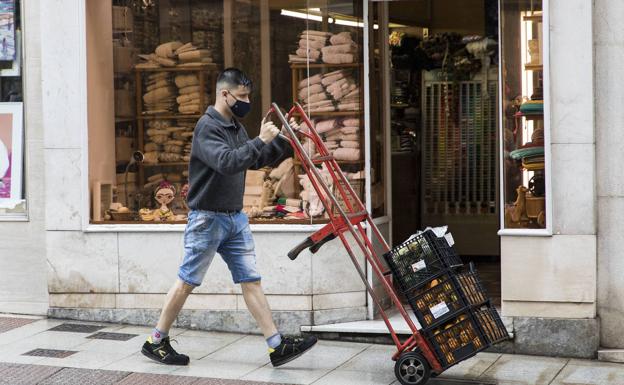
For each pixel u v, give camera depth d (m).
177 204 8.19
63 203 8.12
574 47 7.14
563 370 6.94
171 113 8.23
